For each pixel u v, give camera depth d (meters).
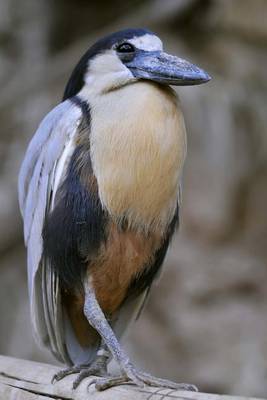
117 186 7.27
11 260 12.99
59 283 7.55
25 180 8.06
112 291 7.68
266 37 13.42
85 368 6.80
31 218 7.82
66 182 7.43
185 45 13.55
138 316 8.12
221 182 13.80
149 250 7.57
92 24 14.62
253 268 13.74
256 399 5.47
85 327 7.87
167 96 7.43
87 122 7.45
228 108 13.40
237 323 13.20
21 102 13.41
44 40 14.00
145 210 7.35
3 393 6.77
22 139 13.18
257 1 13.38
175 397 5.83
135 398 6.05
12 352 12.39
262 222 14.04
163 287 13.55
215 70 13.48
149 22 13.59
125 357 6.90
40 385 6.66
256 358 12.76
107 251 7.41
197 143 13.48
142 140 7.23
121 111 7.32
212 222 13.99
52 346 7.81
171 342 13.07
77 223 7.38
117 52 7.57
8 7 13.88
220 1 13.39
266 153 13.63
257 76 13.55
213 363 12.82
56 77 13.57
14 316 12.69
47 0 14.19
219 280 13.62
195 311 13.37
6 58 13.72
